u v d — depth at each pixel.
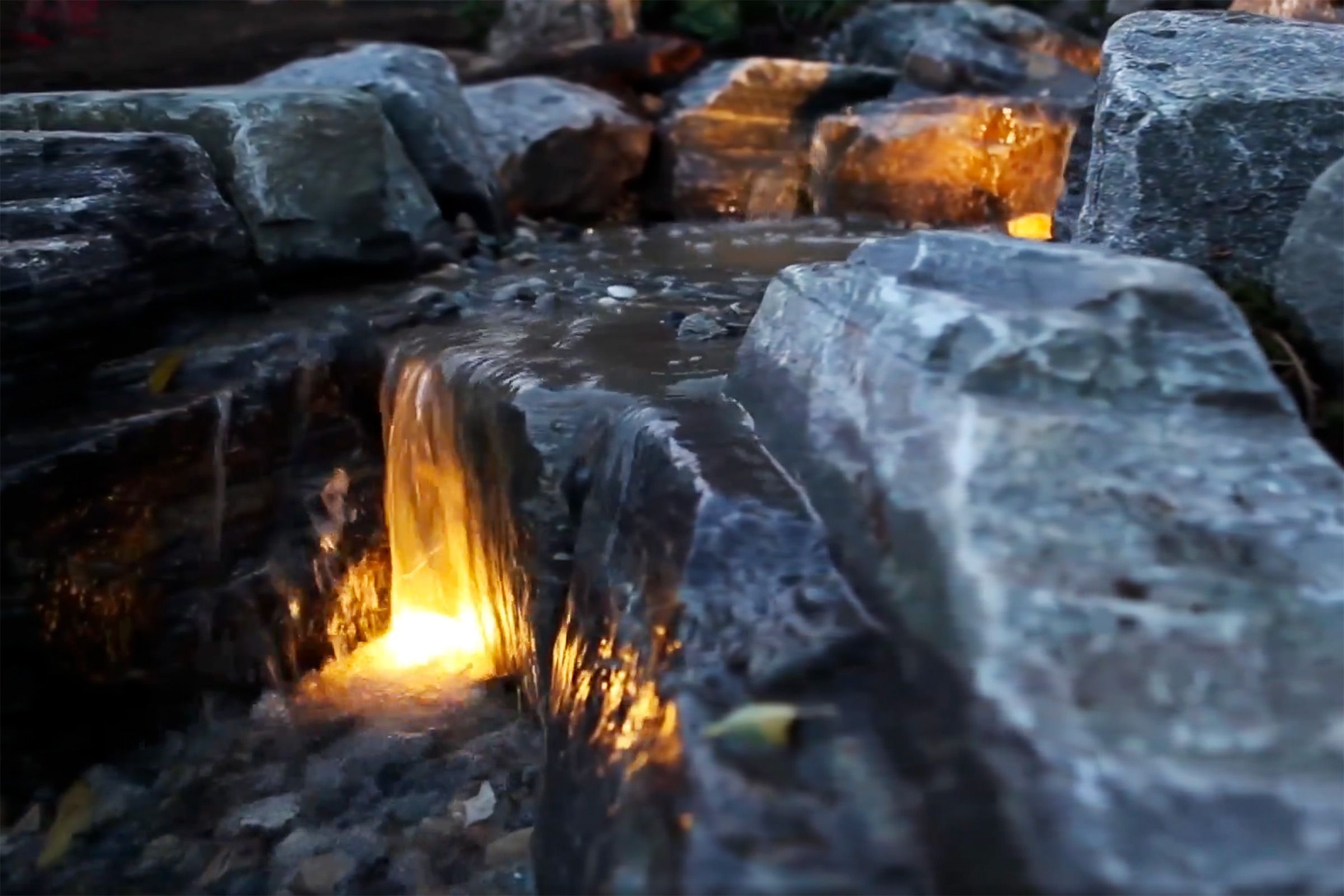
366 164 4.66
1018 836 1.35
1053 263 1.99
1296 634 1.55
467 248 5.32
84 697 2.87
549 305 4.23
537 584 2.75
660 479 2.22
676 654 1.86
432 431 3.40
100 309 3.11
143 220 3.38
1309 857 1.27
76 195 3.24
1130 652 1.51
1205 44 3.11
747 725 1.63
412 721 3.13
